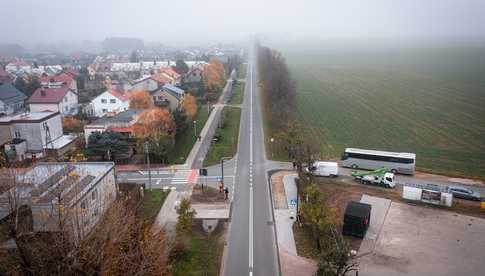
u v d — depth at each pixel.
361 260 31.17
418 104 96.81
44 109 77.00
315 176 49.81
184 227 33.25
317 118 81.88
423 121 79.12
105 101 83.12
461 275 29.20
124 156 54.81
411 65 192.00
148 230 28.19
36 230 25.89
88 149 54.88
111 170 40.59
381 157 50.84
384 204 41.34
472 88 120.50
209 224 37.69
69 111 81.88
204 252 32.75
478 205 41.09
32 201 28.52
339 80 141.75
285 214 39.66
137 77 143.12
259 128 73.31
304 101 100.88
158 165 54.12
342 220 37.72
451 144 63.62
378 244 33.56
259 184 47.56
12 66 176.75
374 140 65.75
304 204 36.03
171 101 85.19
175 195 44.41
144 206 41.06
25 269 22.55
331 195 43.78
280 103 77.56
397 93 113.38
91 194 34.41
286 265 30.84
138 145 55.22
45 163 39.34
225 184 47.56
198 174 50.88
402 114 85.69
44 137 57.81
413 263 30.73
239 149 61.09
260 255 32.56
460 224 36.94
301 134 57.75
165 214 39.44
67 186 30.84
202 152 59.78
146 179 49.31
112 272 23.05
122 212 29.39
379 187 46.28
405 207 40.66
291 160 56.00
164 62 193.50
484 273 29.42
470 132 70.81
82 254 22.61
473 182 47.56
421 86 126.12
